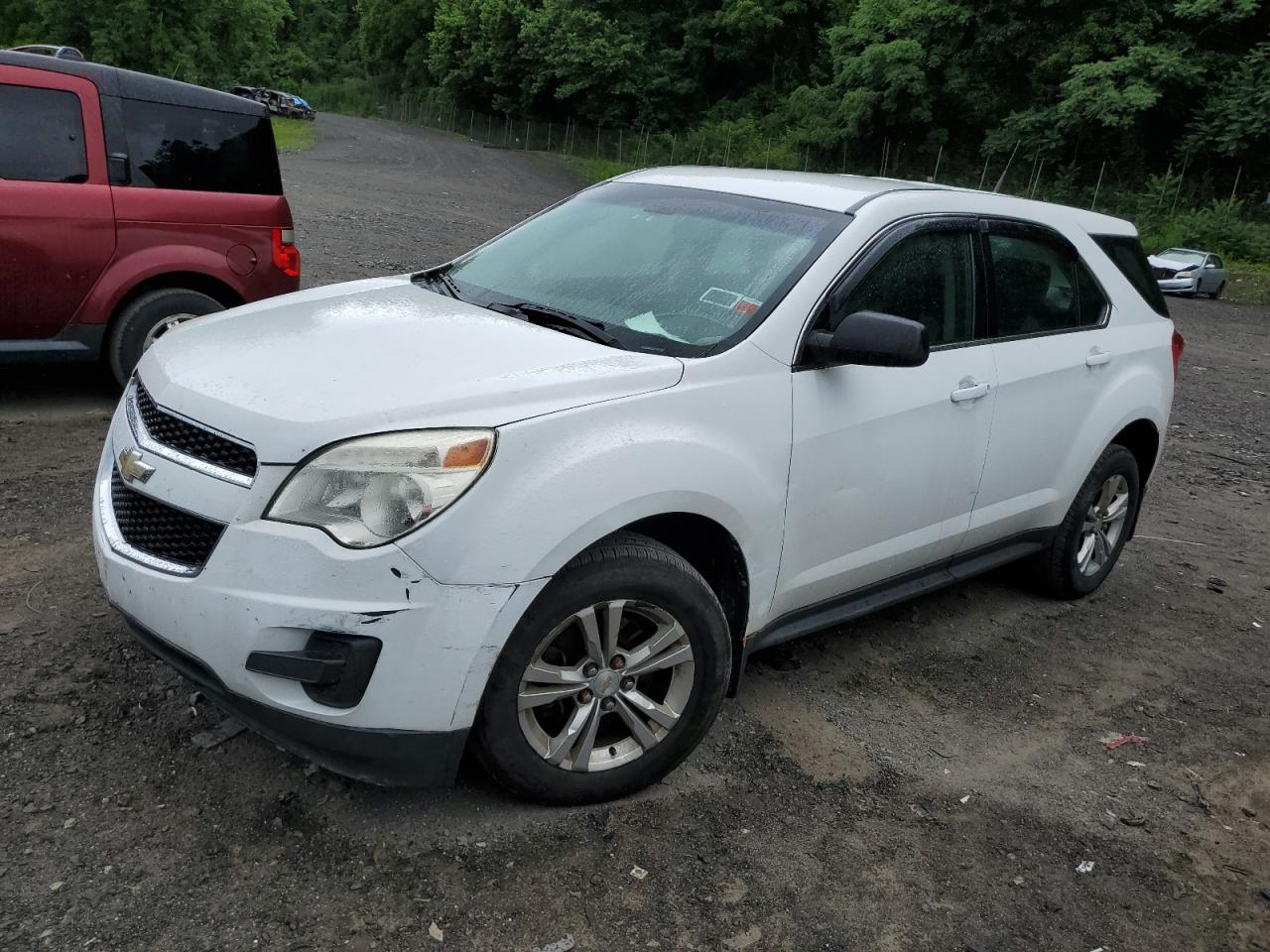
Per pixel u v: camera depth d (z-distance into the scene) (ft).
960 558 14.02
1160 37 137.69
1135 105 129.29
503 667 8.73
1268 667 15.17
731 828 9.74
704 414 9.86
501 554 8.37
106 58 131.34
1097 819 10.73
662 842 9.39
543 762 9.25
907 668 13.64
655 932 8.30
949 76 156.04
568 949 8.01
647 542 9.46
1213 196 135.23
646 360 9.91
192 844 8.66
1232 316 78.84
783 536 10.79
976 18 152.15
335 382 8.94
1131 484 16.74
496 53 216.54
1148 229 126.21
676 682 9.87
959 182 158.20
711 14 196.75
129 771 9.49
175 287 20.94
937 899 9.16
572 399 9.10
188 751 9.85
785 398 10.56
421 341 9.95
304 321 10.73
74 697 10.52
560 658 9.32
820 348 10.75
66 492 16.19
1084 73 135.95
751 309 10.88
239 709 8.61
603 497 8.84
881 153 167.02
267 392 8.86
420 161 138.10
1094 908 9.34
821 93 175.52
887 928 8.73
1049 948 8.77
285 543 8.14
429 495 8.22
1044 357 14.11
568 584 8.89
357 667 8.20
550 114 218.38
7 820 8.68
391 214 65.05
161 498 8.79
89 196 19.33
